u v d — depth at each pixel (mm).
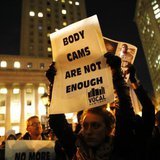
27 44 62719
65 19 70625
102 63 3164
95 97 3064
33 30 65250
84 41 3352
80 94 3164
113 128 3018
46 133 7496
